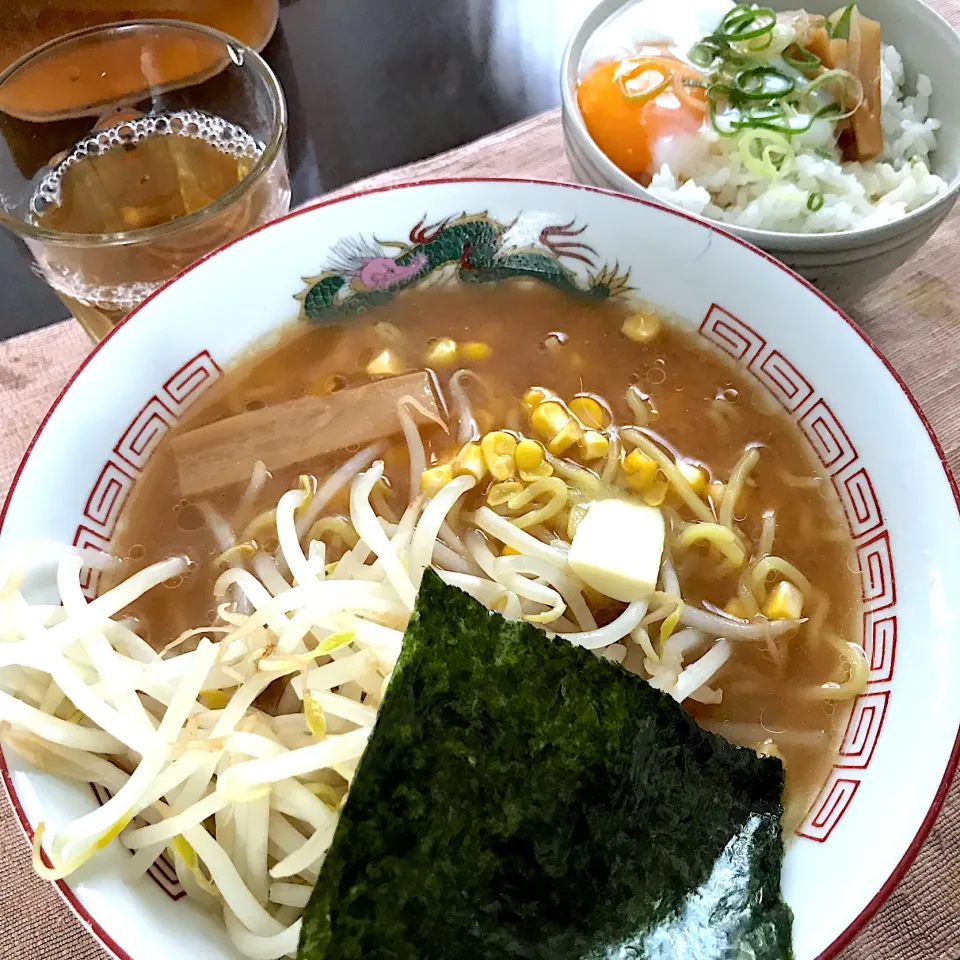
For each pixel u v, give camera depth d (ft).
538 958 0.59
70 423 0.73
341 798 0.66
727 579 0.77
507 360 0.86
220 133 1.03
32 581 0.68
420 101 1.18
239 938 0.61
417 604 0.64
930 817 0.60
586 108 1.01
